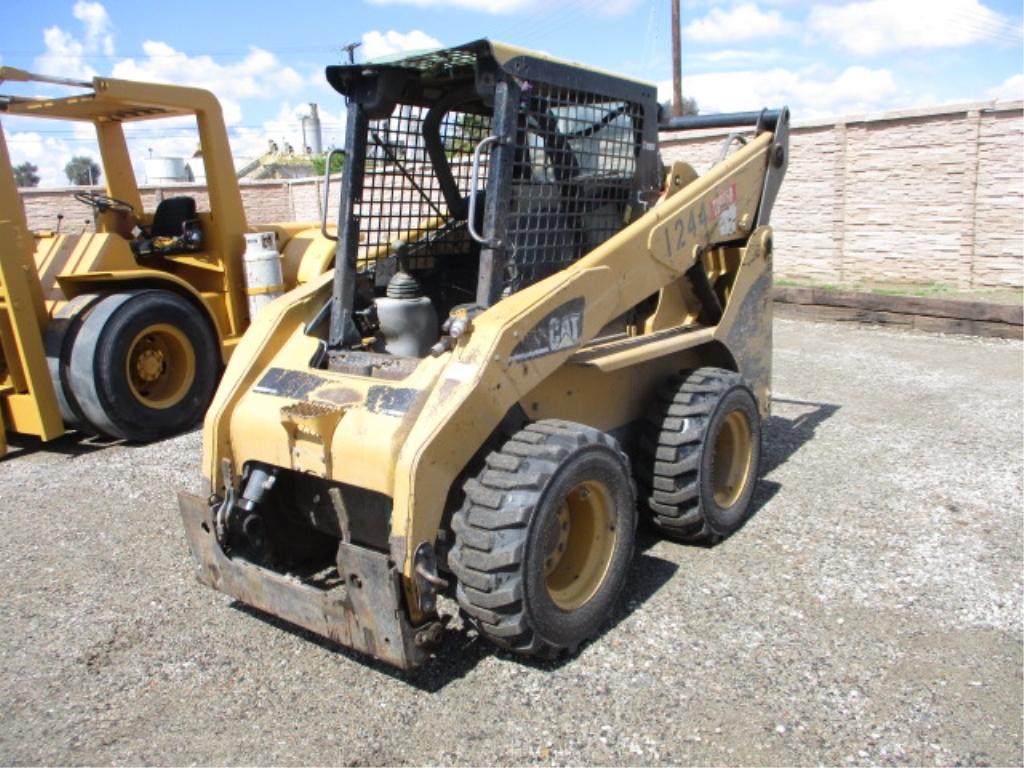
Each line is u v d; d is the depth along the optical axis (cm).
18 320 602
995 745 271
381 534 334
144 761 279
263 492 346
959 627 339
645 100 405
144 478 558
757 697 298
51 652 347
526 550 293
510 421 335
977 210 1028
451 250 422
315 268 753
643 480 409
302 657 336
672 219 396
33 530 475
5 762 281
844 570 389
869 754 268
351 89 367
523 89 331
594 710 293
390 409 307
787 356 834
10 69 572
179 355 667
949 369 758
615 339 395
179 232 735
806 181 1173
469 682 313
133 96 648
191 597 390
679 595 371
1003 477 498
